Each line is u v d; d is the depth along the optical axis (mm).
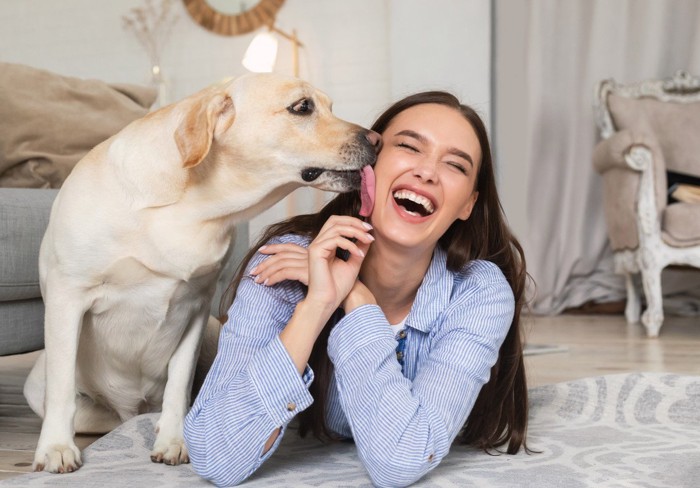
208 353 2064
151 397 1820
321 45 5000
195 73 5230
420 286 1478
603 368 2631
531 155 4555
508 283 1528
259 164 1463
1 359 3193
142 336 1624
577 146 4527
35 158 2441
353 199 1562
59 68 5496
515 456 1522
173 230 1480
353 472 1398
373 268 1440
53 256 1516
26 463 1551
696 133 4012
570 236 4555
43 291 1680
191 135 1374
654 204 3604
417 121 1390
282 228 1572
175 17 5238
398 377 1303
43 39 5504
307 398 1274
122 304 1566
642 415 1898
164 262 1498
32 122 2449
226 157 1469
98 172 1502
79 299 1520
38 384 1770
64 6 5449
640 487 1298
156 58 5289
